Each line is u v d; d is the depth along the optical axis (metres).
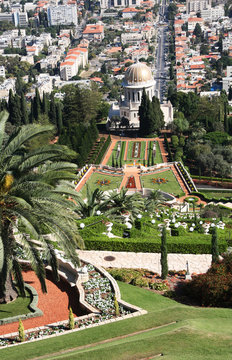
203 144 151.50
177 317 41.84
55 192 46.53
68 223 46.41
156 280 55.53
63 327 42.12
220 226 79.19
